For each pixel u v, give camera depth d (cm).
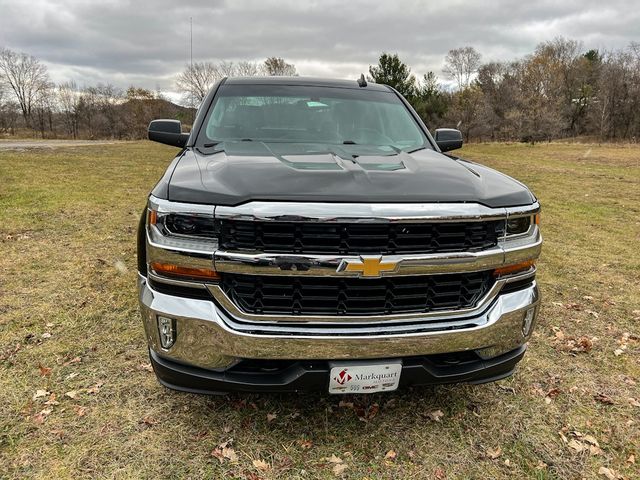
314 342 193
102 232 584
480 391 277
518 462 221
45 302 373
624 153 2583
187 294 198
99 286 407
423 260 192
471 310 210
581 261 541
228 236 187
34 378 273
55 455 214
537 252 221
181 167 226
